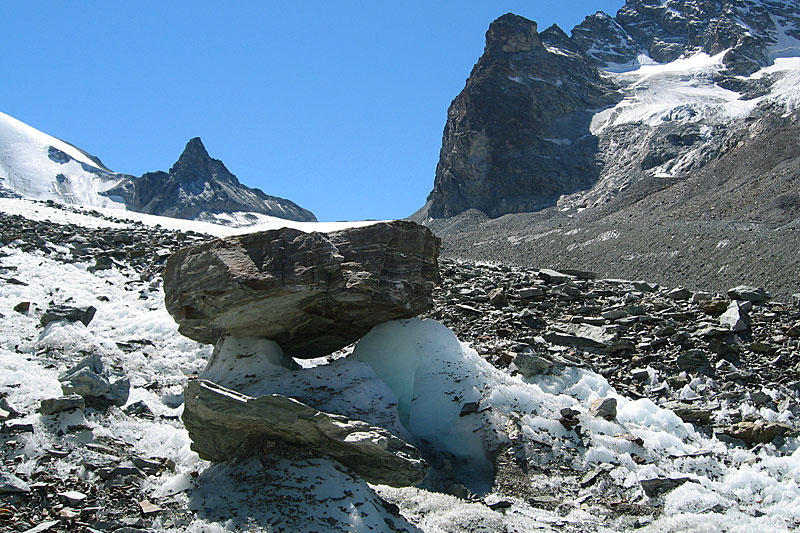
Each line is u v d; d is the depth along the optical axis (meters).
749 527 9.60
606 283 24.33
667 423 12.93
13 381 11.70
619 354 17.47
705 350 17.30
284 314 12.23
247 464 9.33
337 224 107.75
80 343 14.66
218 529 8.10
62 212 35.84
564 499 10.41
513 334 18.42
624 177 148.50
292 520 8.17
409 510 9.40
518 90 177.38
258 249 12.20
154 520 8.35
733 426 13.43
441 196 172.25
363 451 9.20
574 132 175.25
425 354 12.65
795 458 12.02
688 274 61.59
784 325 18.66
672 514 10.07
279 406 9.30
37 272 20.31
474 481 10.77
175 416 11.91
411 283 12.80
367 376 11.72
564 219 123.31
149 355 15.14
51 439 9.94
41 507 8.38
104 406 11.45
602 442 11.66
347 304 12.23
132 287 20.55
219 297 11.95
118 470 9.39
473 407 11.81
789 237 60.81
